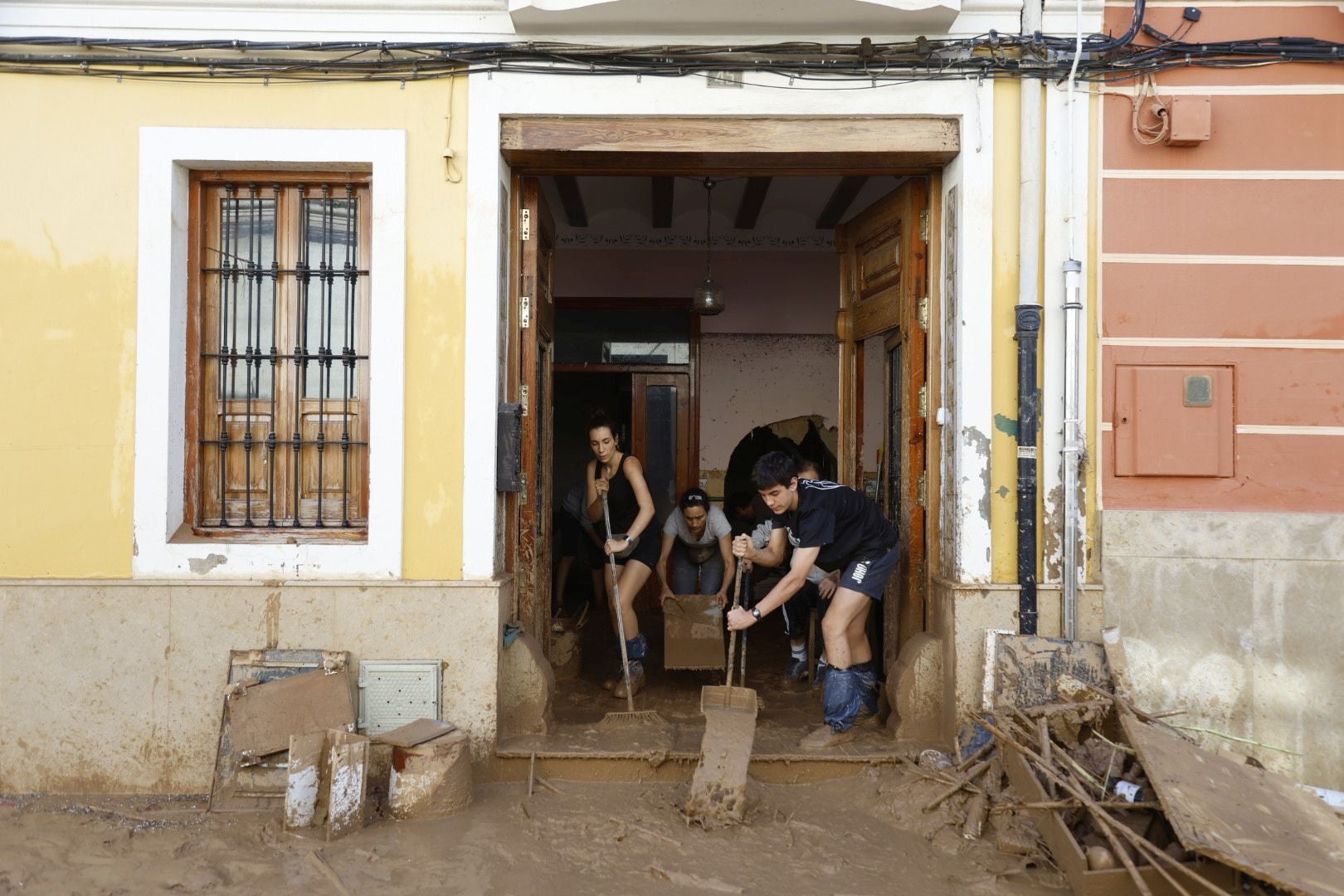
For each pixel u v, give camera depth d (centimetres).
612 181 607
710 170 425
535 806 365
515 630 415
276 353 412
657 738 408
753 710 391
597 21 387
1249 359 393
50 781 386
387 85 395
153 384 390
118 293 392
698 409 762
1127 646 390
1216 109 395
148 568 389
